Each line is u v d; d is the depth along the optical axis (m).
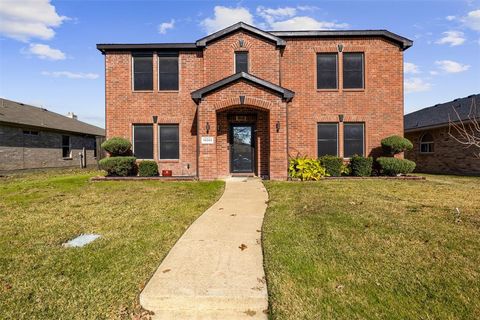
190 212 6.09
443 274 3.18
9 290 2.93
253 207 6.66
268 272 3.28
